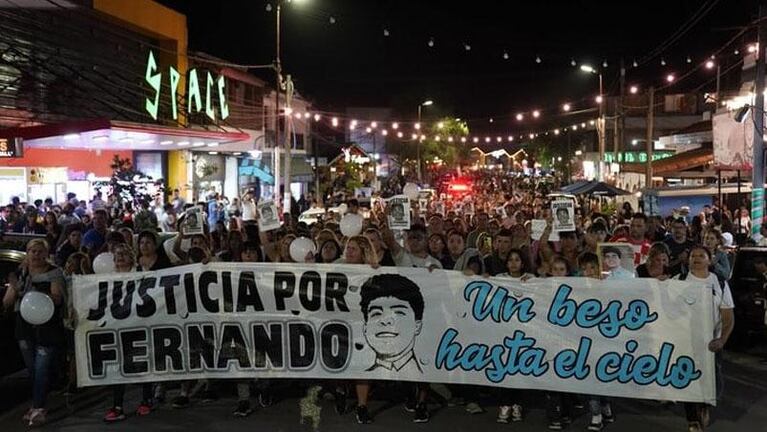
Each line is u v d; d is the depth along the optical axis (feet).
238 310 27.78
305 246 28.86
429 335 27.32
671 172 99.09
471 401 28.25
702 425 25.95
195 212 31.50
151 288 27.78
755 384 32.71
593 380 26.40
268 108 132.36
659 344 26.05
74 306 27.55
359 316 27.53
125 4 86.58
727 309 25.79
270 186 133.39
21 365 31.40
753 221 55.31
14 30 71.46
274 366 27.76
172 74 86.43
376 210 59.16
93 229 41.29
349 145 166.20
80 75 76.79
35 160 79.30
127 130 60.59
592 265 27.43
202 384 32.12
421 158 215.92
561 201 32.14
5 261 32.50
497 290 27.07
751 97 65.57
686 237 37.70
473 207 84.38
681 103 188.96
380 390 31.22
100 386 30.25
